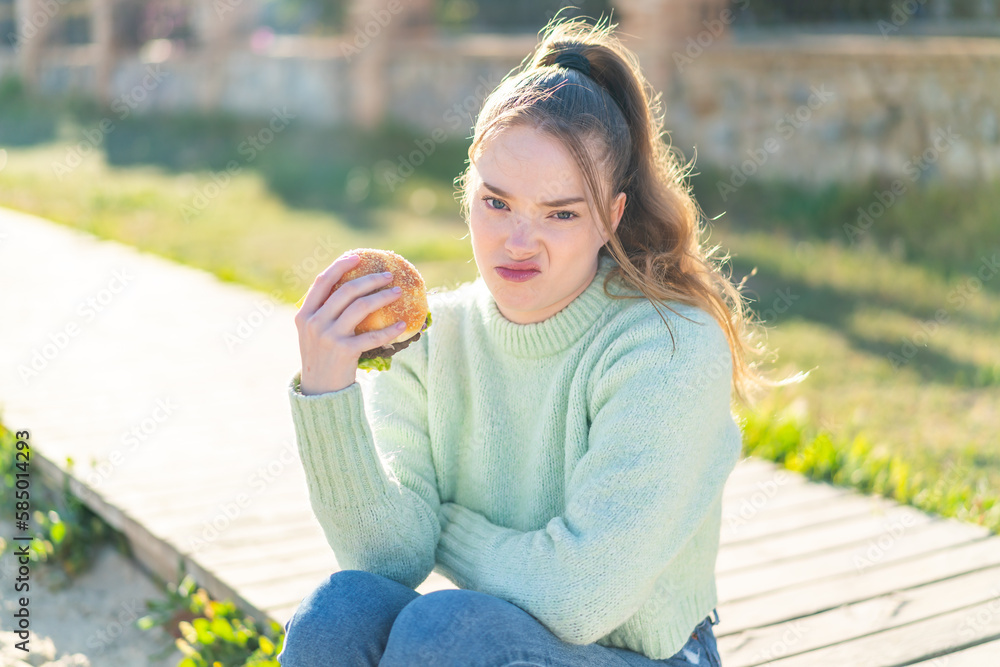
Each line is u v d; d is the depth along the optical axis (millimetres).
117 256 8039
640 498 1583
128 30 16234
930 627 2652
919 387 5152
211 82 14664
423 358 1920
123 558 3605
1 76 18516
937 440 4445
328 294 1640
